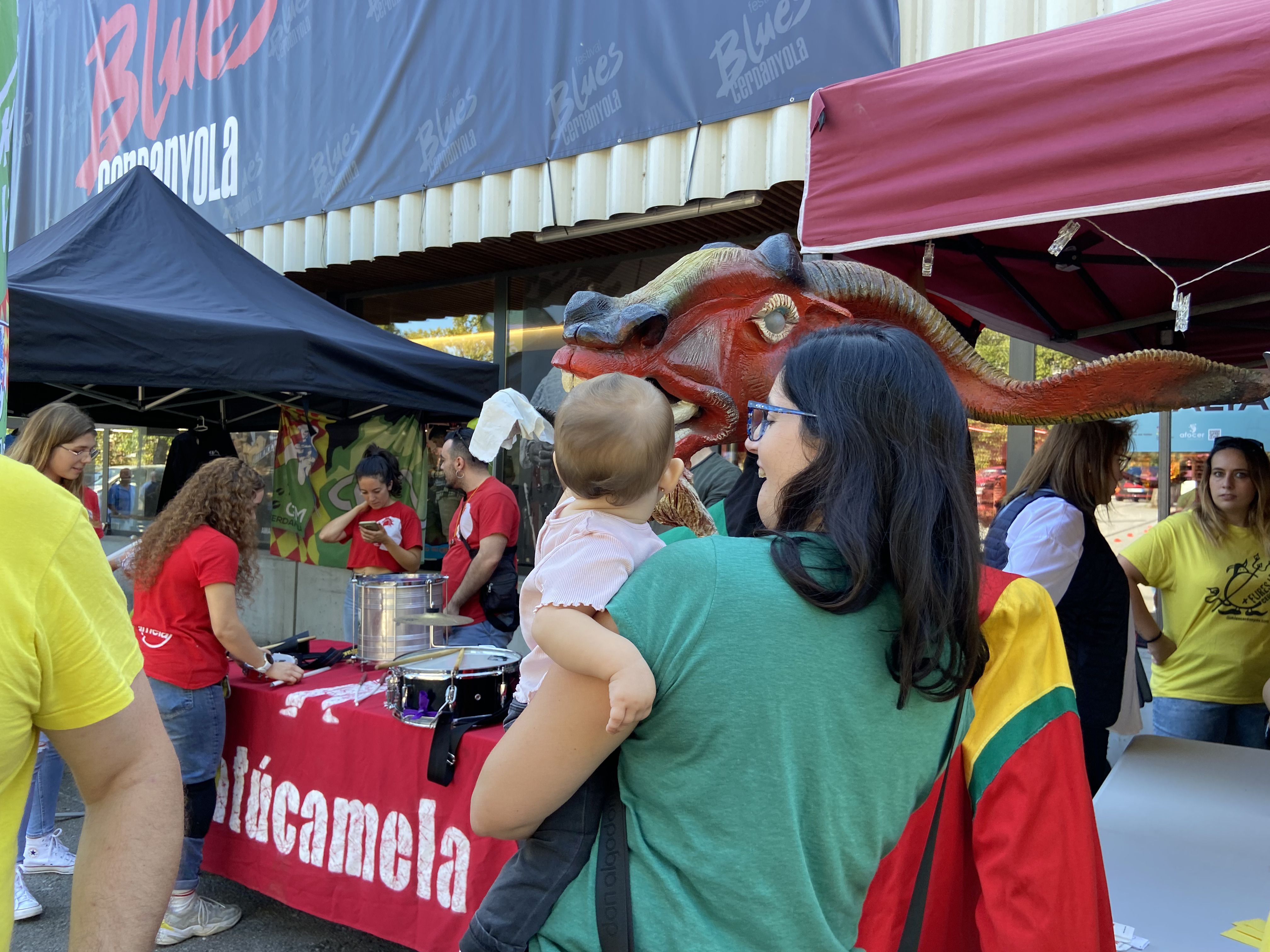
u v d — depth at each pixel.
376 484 4.40
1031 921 0.95
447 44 5.19
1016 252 2.18
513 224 4.92
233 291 4.39
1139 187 1.33
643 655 0.86
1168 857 1.67
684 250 5.16
